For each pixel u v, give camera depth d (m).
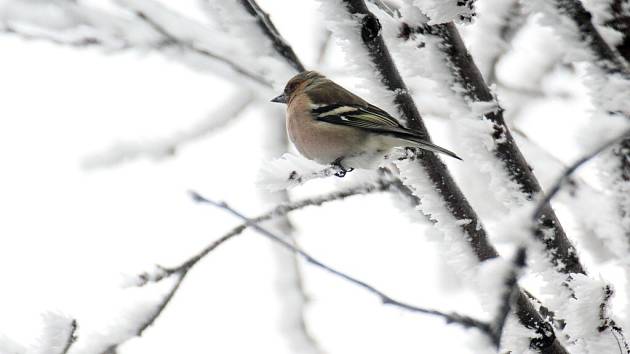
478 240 7.60
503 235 4.79
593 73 7.21
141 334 7.71
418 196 7.77
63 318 7.03
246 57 10.51
